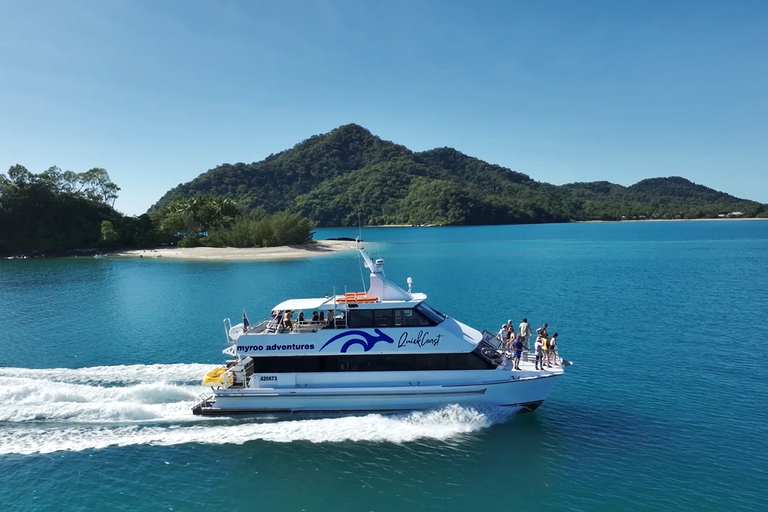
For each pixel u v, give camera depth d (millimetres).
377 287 20312
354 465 16438
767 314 39219
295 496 14930
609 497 14820
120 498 14898
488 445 17625
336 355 19406
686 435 18547
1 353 30438
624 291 50500
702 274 64188
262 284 58781
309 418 19172
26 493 15117
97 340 33594
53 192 112938
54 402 20391
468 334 20453
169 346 31922
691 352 28906
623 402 21594
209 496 14953
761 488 15156
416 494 15016
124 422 19156
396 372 19359
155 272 72812
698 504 14430
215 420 19281
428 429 18391
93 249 107875
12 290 56969
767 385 23516
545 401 21703
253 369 19672
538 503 14570
